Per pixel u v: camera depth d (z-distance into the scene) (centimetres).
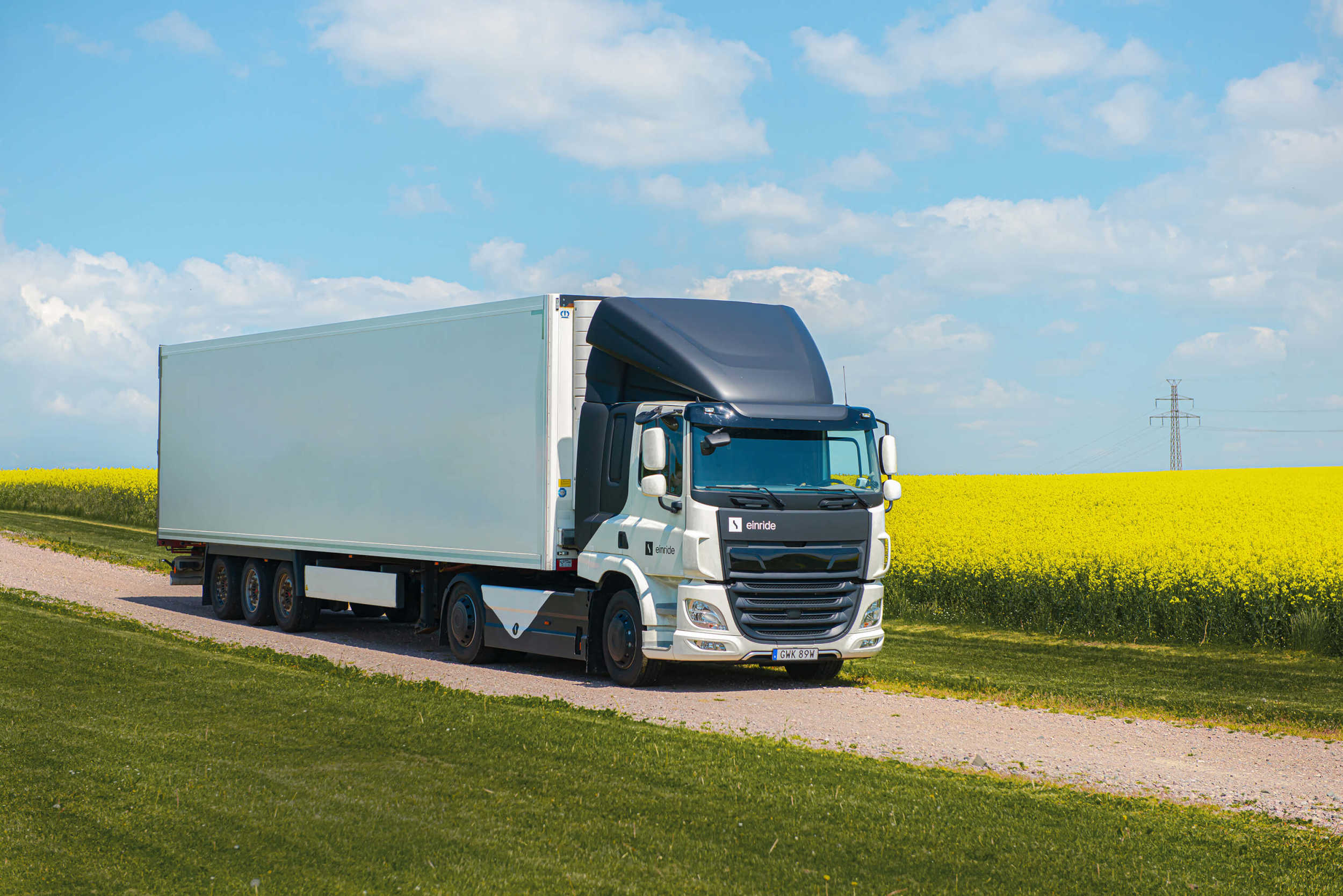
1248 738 998
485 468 1385
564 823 674
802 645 1209
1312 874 602
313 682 1146
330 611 2080
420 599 1584
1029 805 727
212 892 568
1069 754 920
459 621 1466
